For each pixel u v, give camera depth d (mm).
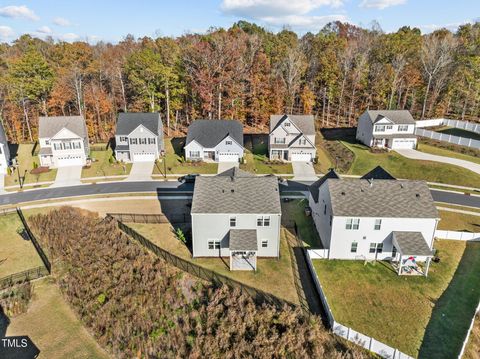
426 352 23641
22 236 40156
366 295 28891
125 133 60719
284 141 62406
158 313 27828
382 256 33594
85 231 39000
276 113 78438
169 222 40750
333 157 63594
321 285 29859
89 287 30984
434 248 35344
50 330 27484
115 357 25188
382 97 81500
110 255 34312
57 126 60500
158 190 50750
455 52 85125
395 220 32250
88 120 73750
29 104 76438
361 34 114562
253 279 30578
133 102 81250
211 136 61562
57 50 98500
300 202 46625
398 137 63406
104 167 59156
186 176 53844
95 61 89375
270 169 58562
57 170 58000
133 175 56250
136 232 38250
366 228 32562
